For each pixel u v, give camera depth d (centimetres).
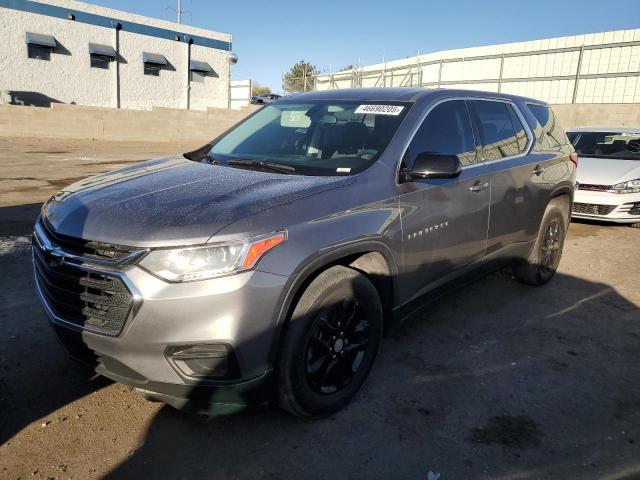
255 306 243
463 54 2200
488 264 429
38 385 316
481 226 402
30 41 2497
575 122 1675
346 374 306
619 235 771
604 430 296
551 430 294
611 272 586
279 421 292
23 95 2570
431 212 345
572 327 432
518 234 462
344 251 280
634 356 385
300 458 263
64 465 251
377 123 358
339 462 261
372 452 270
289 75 4316
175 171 331
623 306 482
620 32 1802
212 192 280
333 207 284
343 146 348
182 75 3159
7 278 486
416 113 362
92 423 283
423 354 377
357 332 304
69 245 259
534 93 1903
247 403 259
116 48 2841
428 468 259
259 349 249
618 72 1742
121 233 245
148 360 241
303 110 404
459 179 374
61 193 313
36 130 1983
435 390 330
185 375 244
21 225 687
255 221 251
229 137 415
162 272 236
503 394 328
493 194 410
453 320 439
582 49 1742
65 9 2625
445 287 380
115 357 247
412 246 332
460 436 285
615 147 883
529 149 478
